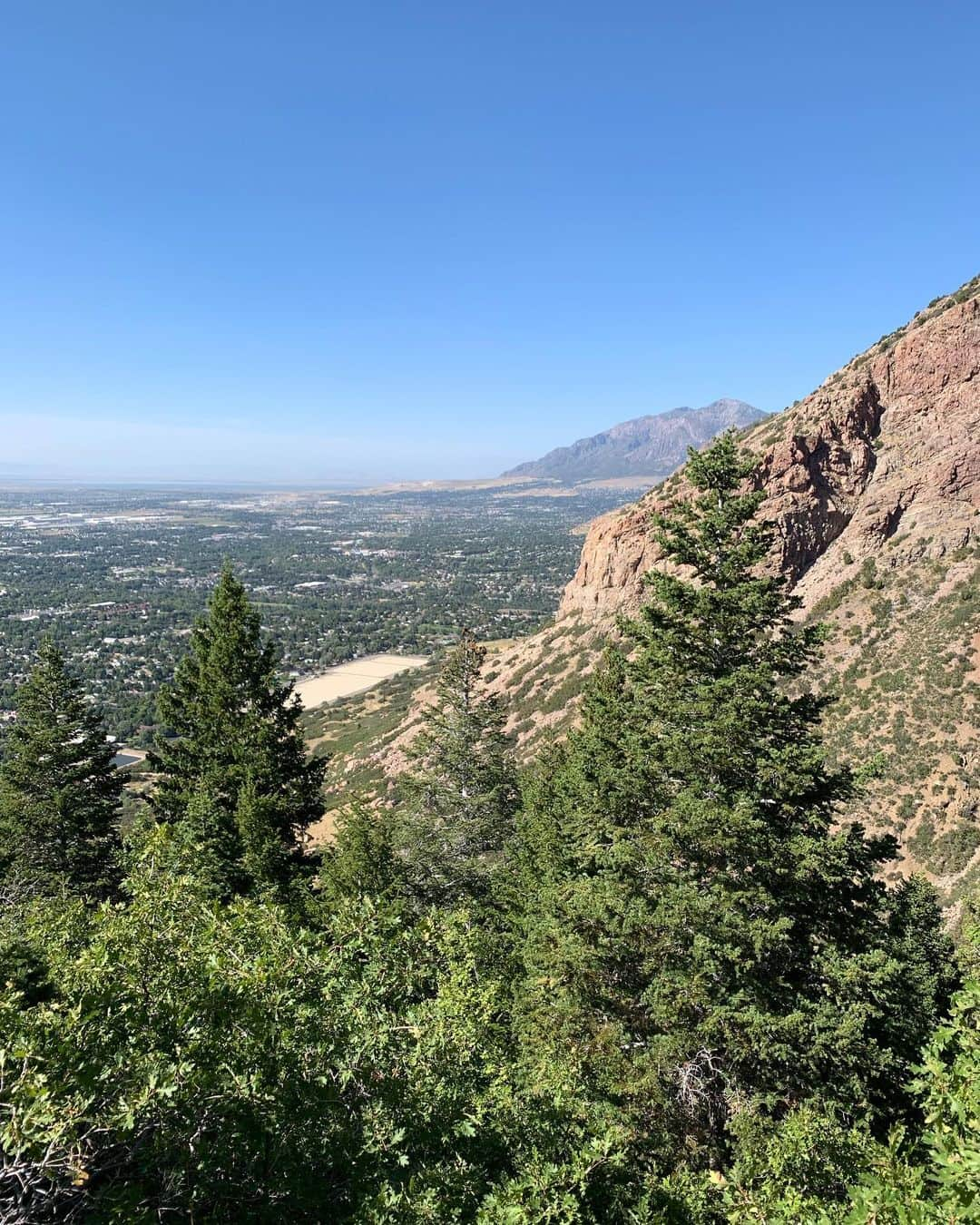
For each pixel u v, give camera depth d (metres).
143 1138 5.61
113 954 6.73
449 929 10.21
